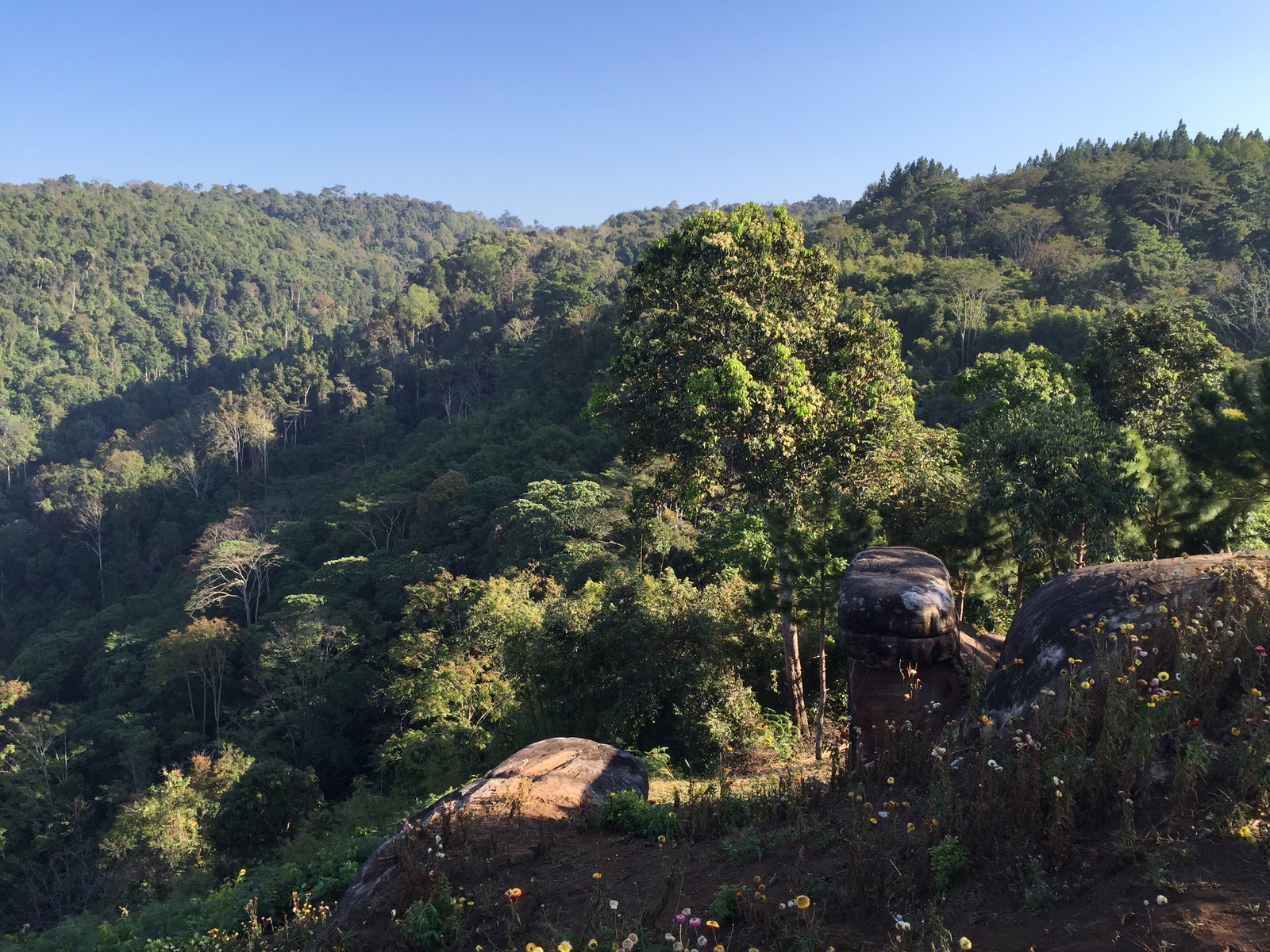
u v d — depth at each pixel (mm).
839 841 4660
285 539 54250
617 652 16109
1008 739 4766
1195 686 4211
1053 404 18438
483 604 28797
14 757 35750
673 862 5172
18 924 29281
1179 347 25172
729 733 14172
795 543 13062
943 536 14539
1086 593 5875
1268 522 13836
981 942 3293
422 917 4691
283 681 34531
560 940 4141
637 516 16938
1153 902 3092
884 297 66938
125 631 49156
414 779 20859
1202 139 111438
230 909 9109
